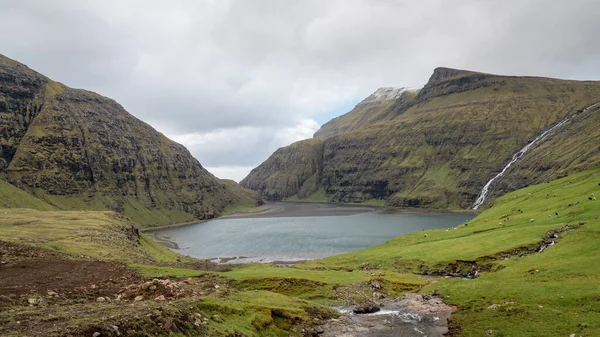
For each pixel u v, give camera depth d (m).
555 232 76.50
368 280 64.88
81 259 71.56
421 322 43.28
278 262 137.62
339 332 40.53
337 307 51.84
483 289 51.56
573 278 48.56
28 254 66.56
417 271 78.62
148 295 42.59
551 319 37.06
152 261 90.12
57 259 66.44
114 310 29.25
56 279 50.00
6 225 110.12
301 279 62.84
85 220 133.75
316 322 43.56
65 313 27.66
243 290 56.91
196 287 51.19
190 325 30.34
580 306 39.16
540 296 43.94
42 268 57.34
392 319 44.88
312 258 143.12
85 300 38.97
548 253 64.31
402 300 53.88
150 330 26.56
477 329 38.66
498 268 66.81
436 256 82.81
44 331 22.34
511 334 35.62
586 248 59.75
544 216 92.88
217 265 101.06
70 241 93.56
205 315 34.62
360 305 50.38
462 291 52.75
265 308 41.81
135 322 26.30
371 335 39.47
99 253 85.38
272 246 175.50
